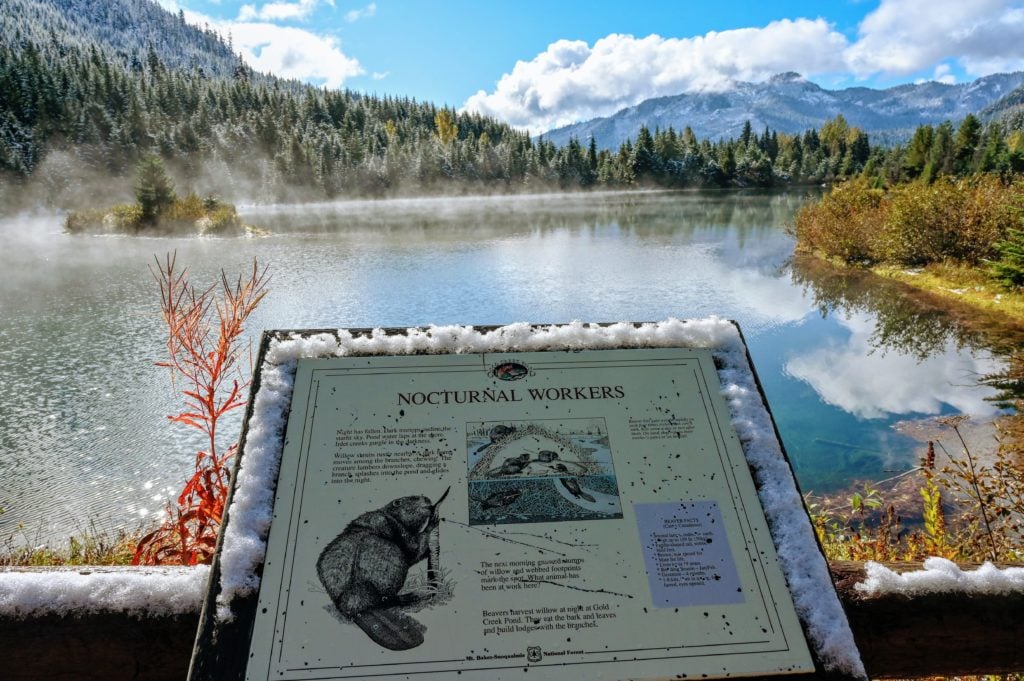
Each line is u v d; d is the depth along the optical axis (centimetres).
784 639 153
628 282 1495
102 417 734
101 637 165
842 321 1111
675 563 161
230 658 144
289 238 2525
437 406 183
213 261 1877
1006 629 175
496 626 150
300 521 162
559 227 2853
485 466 173
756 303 1266
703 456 180
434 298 1370
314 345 194
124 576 173
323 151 7825
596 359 197
